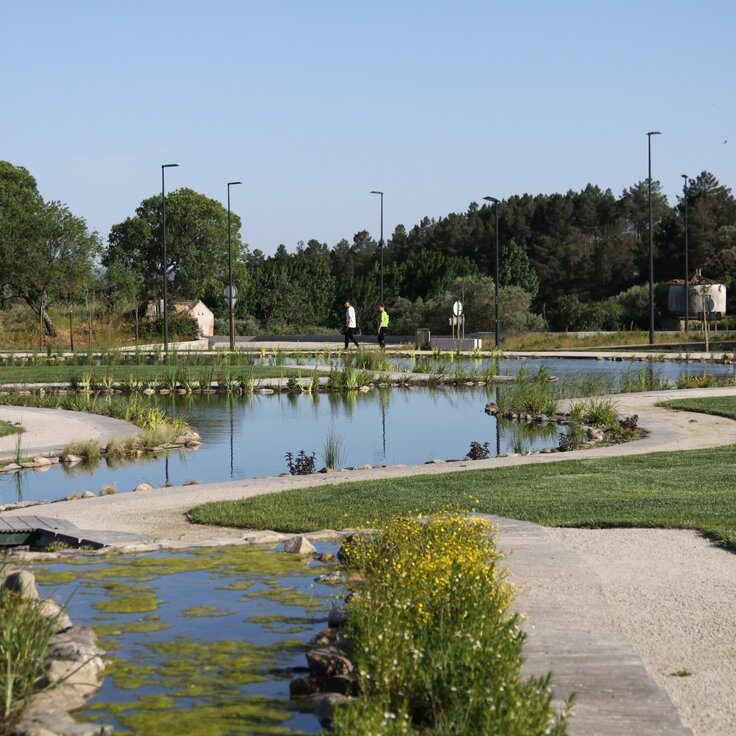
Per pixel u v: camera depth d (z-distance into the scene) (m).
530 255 104.56
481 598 6.54
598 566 8.82
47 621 6.87
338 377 32.22
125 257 86.00
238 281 85.75
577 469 14.43
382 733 4.74
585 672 6.05
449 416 24.56
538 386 26.36
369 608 6.50
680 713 5.59
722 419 21.03
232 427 22.73
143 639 6.93
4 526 10.91
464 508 11.41
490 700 4.91
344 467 17.12
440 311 70.69
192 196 85.31
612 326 71.12
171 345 53.50
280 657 6.57
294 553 9.48
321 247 144.12
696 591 7.98
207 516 11.40
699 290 64.50
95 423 22.28
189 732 5.40
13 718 5.49
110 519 11.57
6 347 54.59
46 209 63.47
